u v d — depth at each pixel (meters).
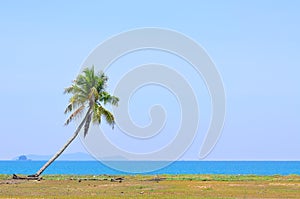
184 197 41.19
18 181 60.34
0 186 53.09
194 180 61.59
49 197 41.34
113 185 54.09
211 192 45.72
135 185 53.84
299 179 62.66
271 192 45.72
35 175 66.75
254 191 46.66
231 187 51.06
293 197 41.62
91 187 51.56
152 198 40.47
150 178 65.06
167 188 49.94
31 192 46.16
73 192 46.12
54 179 63.84
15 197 41.50
